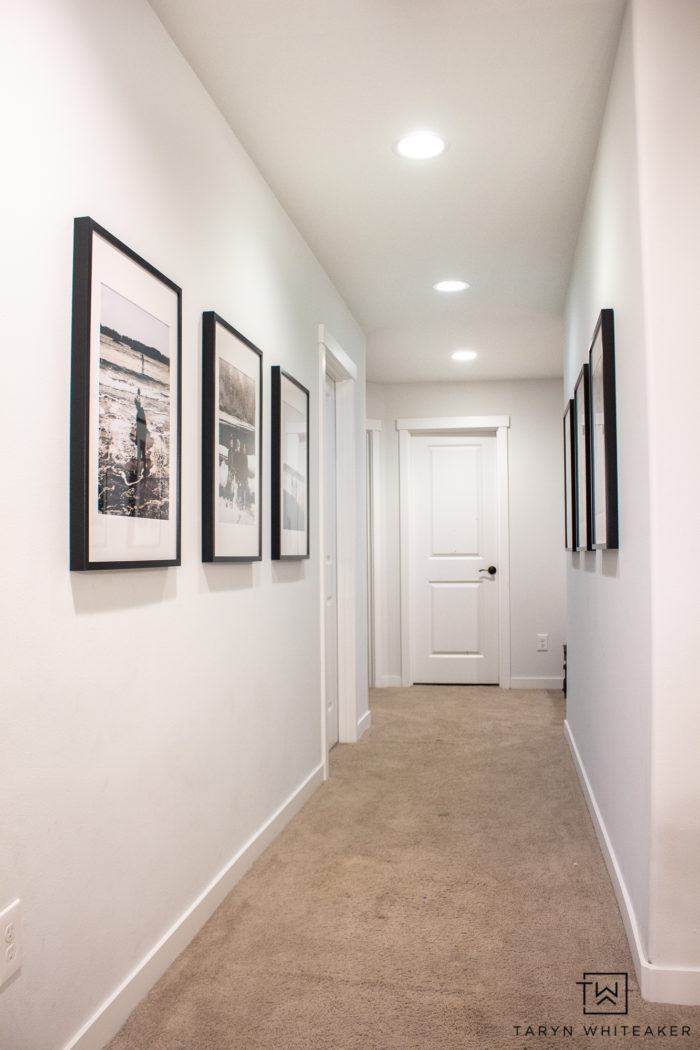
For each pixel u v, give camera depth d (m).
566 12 2.06
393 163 2.86
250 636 2.71
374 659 6.49
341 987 1.91
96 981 1.65
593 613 3.08
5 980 1.34
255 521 2.74
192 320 2.24
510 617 6.40
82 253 1.58
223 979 1.94
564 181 3.00
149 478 1.88
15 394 1.39
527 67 2.30
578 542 3.61
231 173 2.59
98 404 1.63
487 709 5.46
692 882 1.81
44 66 1.49
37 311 1.46
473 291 4.26
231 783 2.51
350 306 4.50
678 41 1.85
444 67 2.29
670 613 1.80
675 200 1.82
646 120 1.84
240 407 2.57
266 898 2.42
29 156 1.44
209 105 2.40
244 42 2.15
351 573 4.56
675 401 1.80
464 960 2.04
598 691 2.93
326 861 2.72
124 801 1.78
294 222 3.36
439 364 5.89
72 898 1.56
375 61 2.26
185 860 2.13
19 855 1.39
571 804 3.33
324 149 2.74
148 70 1.96
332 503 4.52
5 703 1.36
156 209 2.00
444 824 3.09
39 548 1.46
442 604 6.59
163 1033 1.71
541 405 6.41
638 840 2.02
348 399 4.62
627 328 2.11
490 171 2.93
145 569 1.90
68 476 1.56
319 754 3.70
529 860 2.72
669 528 1.80
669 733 1.80
